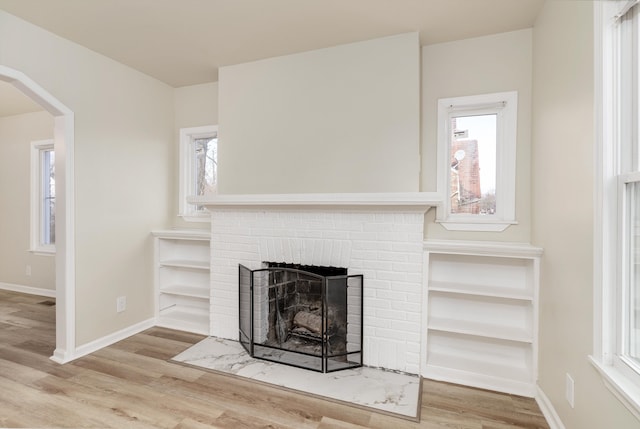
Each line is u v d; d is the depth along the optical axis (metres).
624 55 1.36
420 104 2.81
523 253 2.23
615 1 1.37
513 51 2.59
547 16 2.14
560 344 1.84
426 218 2.82
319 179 2.88
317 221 2.74
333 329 2.59
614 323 1.37
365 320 2.59
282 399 2.15
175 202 3.80
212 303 3.15
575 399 1.64
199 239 3.29
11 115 4.78
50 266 4.55
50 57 2.58
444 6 2.27
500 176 2.66
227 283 3.08
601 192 1.40
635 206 1.30
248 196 2.77
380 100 2.70
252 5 2.27
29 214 4.71
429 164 2.81
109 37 2.68
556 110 1.95
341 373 2.48
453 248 2.38
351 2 2.23
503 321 2.58
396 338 2.51
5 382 2.33
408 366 2.48
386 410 2.03
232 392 2.22
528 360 2.37
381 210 2.53
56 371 2.49
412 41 2.61
